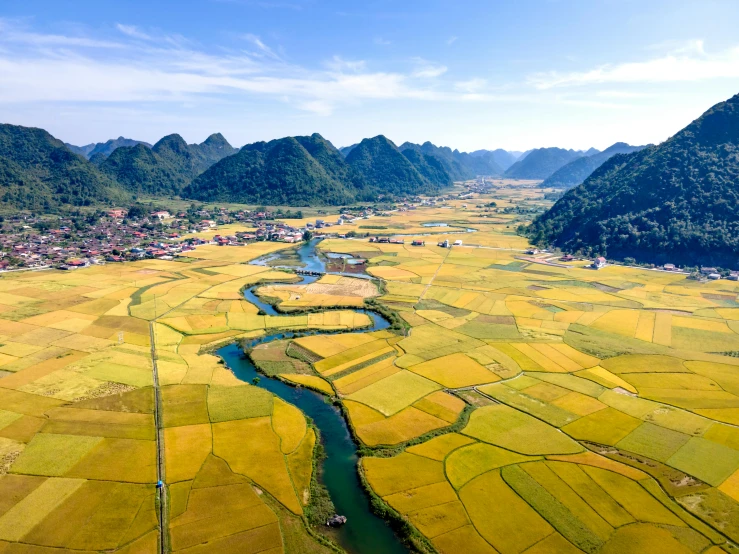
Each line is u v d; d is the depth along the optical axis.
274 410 93.50
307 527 63.62
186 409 92.62
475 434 85.69
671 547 59.44
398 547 61.28
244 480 72.25
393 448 81.62
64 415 88.38
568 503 67.69
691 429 87.38
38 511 64.25
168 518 63.94
